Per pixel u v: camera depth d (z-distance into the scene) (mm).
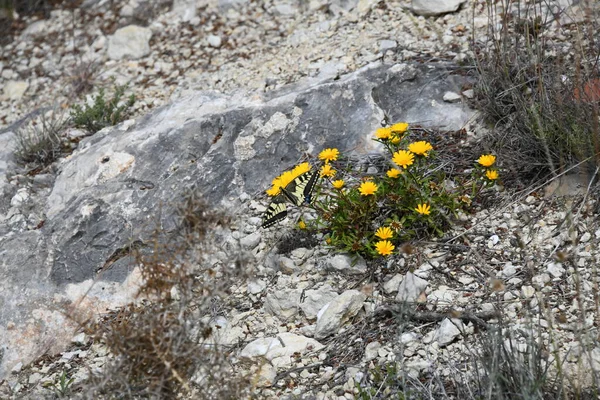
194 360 2318
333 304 2500
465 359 2396
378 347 2457
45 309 2637
